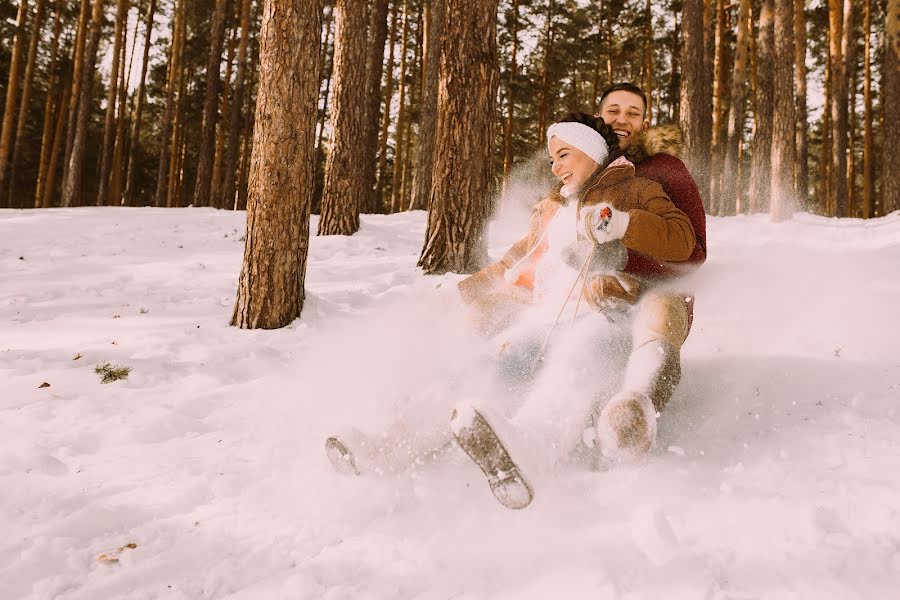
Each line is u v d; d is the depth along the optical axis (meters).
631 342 2.17
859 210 30.36
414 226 10.26
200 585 1.51
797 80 19.66
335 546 1.67
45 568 1.57
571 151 2.45
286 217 4.39
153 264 7.07
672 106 25.73
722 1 21.17
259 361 3.59
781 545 1.53
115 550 1.66
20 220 9.93
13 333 4.30
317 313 4.67
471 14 6.20
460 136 6.25
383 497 1.91
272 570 1.56
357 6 9.21
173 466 2.23
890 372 2.77
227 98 24.56
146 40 24.12
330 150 9.27
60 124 25.59
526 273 2.58
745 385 2.74
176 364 3.61
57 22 25.25
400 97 24.41
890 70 11.91
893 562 1.44
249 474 2.15
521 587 1.45
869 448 2.06
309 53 4.36
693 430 2.34
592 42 26.44
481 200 6.30
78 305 5.18
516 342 2.26
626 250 2.15
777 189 10.84
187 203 32.97
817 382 2.73
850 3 18.06
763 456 2.07
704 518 1.69
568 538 1.64
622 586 1.42
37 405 2.89
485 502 1.86
